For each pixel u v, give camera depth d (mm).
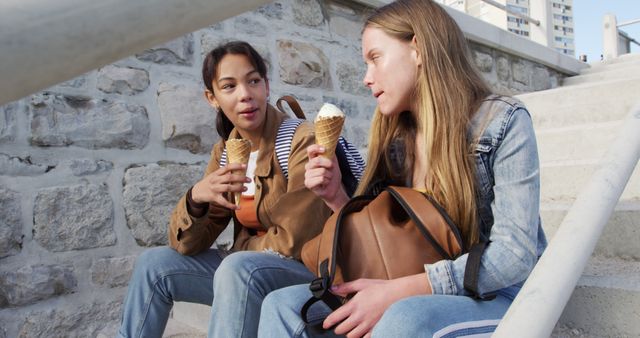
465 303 1103
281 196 1631
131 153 2611
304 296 1330
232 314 1478
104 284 2482
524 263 1099
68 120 2420
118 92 2588
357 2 3697
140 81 2660
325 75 3475
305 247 1371
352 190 1634
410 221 1228
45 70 351
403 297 1119
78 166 2438
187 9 400
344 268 1227
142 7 378
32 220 2295
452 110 1253
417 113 1400
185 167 2797
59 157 2387
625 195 2152
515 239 1111
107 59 384
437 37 1301
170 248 1827
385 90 1364
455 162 1223
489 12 6395
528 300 794
